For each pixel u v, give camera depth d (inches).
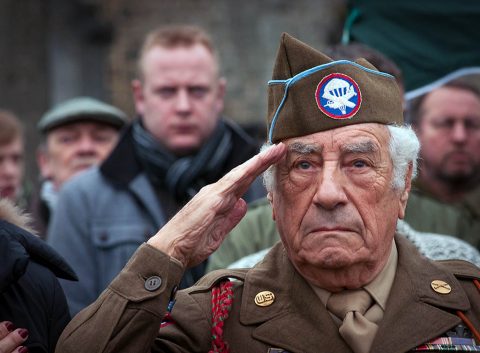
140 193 217.2
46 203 276.4
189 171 224.4
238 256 182.5
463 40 224.1
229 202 138.2
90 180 219.0
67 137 283.1
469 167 241.4
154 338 131.8
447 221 199.5
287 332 135.0
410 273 139.0
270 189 139.9
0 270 134.6
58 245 210.7
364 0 228.8
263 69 617.9
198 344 136.8
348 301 135.6
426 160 242.8
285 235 136.9
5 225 143.6
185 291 141.9
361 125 135.0
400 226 172.2
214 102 234.1
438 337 134.5
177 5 633.6
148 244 134.2
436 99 242.2
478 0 223.1
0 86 663.8
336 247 132.1
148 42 238.7
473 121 241.0
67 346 130.7
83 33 648.4
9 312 137.3
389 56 225.8
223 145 232.4
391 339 132.6
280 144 136.3
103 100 645.9
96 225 211.9
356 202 133.5
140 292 131.4
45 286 142.7
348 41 231.0
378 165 135.0
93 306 133.0
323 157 134.4
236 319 138.5
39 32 660.1
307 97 135.5
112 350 129.5
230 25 623.2
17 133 295.0
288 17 618.8
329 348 132.9
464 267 144.6
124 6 641.6
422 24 225.5
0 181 292.0
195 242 135.3
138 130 228.1
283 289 139.0
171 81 229.9
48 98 658.2
